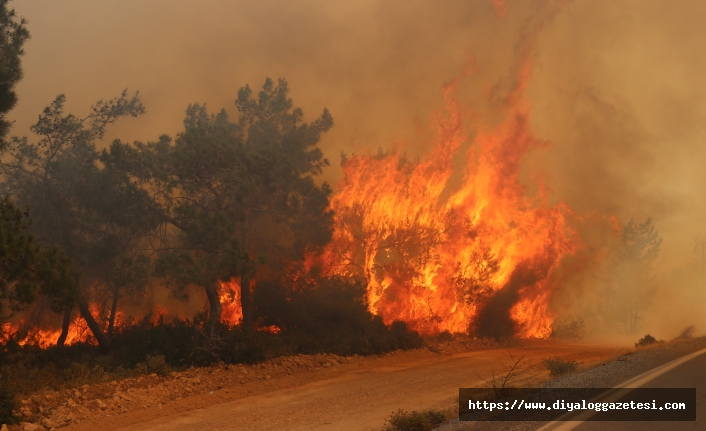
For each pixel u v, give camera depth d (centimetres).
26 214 1708
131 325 2725
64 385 1622
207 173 2550
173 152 2527
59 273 1738
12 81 2008
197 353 2050
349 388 1856
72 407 1467
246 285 2552
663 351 1630
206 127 2917
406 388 1784
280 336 2464
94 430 1374
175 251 2222
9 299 1647
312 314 2728
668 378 1106
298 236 2827
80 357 2238
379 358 2509
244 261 2327
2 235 1554
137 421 1466
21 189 2558
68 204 2547
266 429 1320
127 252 2572
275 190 2666
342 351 2458
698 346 1748
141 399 1627
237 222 2695
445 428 841
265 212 2800
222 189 2558
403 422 1040
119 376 1806
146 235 2605
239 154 2591
